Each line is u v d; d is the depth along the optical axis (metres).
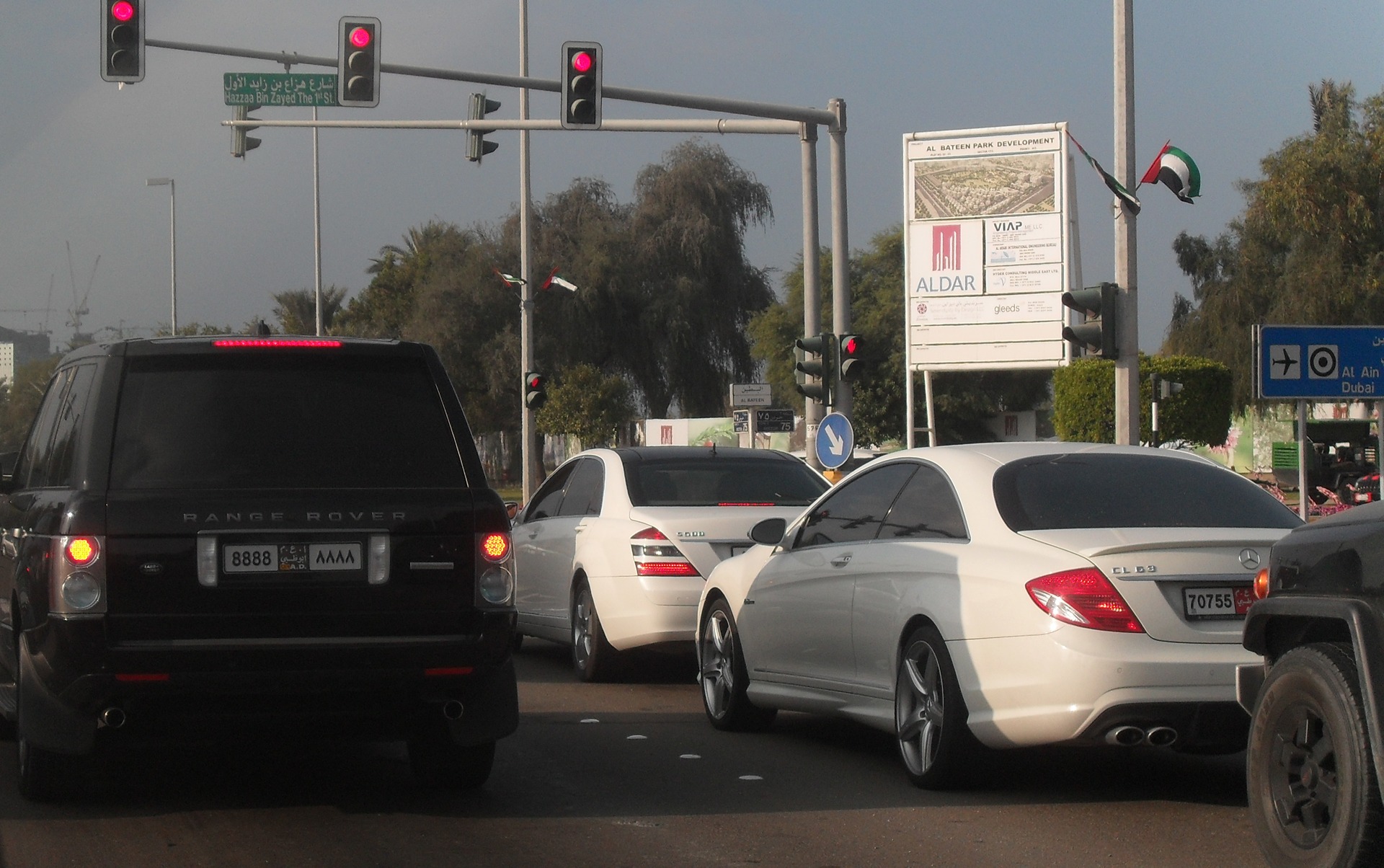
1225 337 47.00
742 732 9.30
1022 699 6.62
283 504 6.40
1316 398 13.99
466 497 6.66
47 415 7.90
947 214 35.38
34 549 6.49
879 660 7.69
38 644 6.33
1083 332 16.92
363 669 6.39
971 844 6.20
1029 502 7.20
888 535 7.92
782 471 12.08
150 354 6.70
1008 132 34.72
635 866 5.88
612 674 11.58
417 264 81.06
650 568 10.90
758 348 73.69
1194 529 6.91
